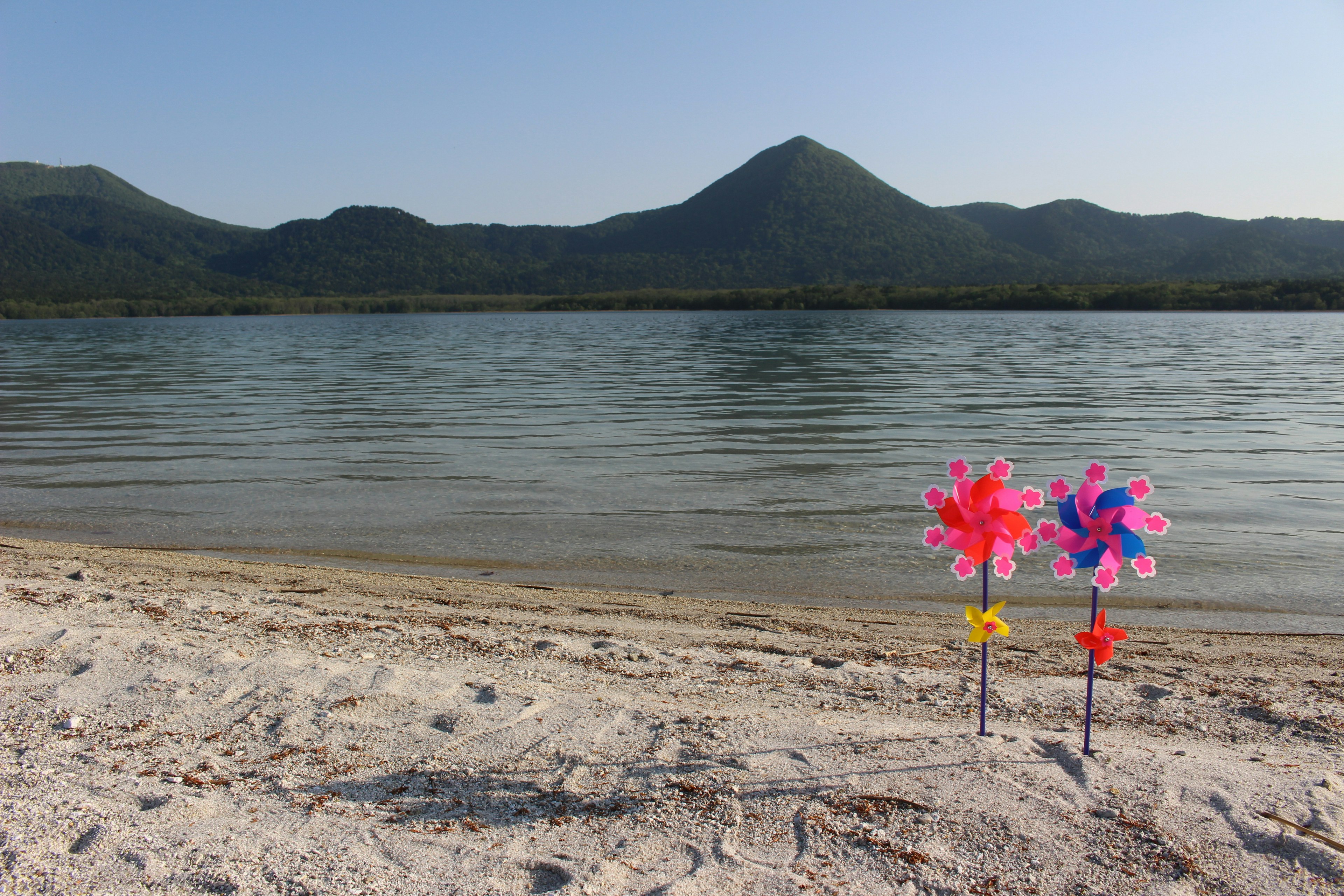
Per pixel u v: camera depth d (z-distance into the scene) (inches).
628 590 170.4
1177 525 223.0
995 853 86.0
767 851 86.4
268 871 83.6
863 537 213.0
